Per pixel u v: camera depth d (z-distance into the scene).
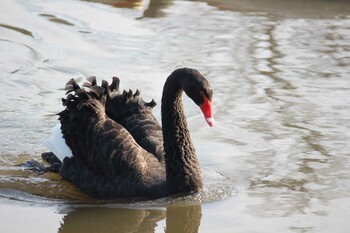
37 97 14.76
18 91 15.01
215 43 18.11
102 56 16.95
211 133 13.40
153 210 10.73
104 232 10.05
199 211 10.64
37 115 13.95
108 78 15.56
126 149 11.15
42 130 13.35
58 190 11.49
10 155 12.51
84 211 10.67
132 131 11.84
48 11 20.36
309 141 13.00
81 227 10.16
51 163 12.32
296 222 10.18
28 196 11.20
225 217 10.42
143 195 11.01
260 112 14.23
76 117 11.54
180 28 19.31
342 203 10.78
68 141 11.69
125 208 10.78
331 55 17.42
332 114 14.12
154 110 14.16
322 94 15.08
